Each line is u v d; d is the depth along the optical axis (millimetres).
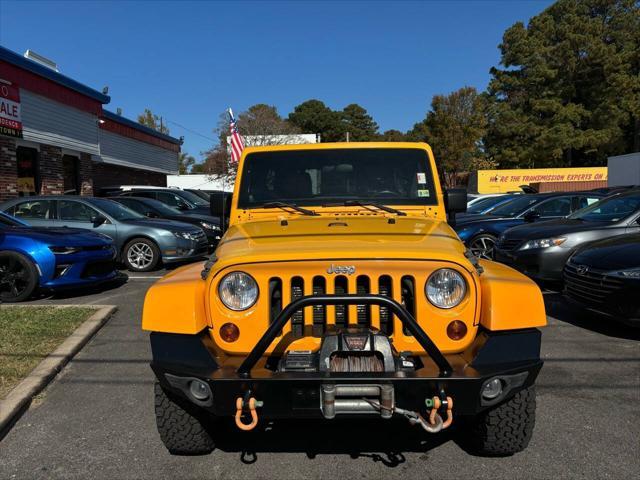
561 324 6141
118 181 23172
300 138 41688
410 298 2867
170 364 2762
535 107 43250
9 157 13500
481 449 3145
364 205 3961
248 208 4016
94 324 5859
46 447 3375
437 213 3965
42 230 7703
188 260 10883
